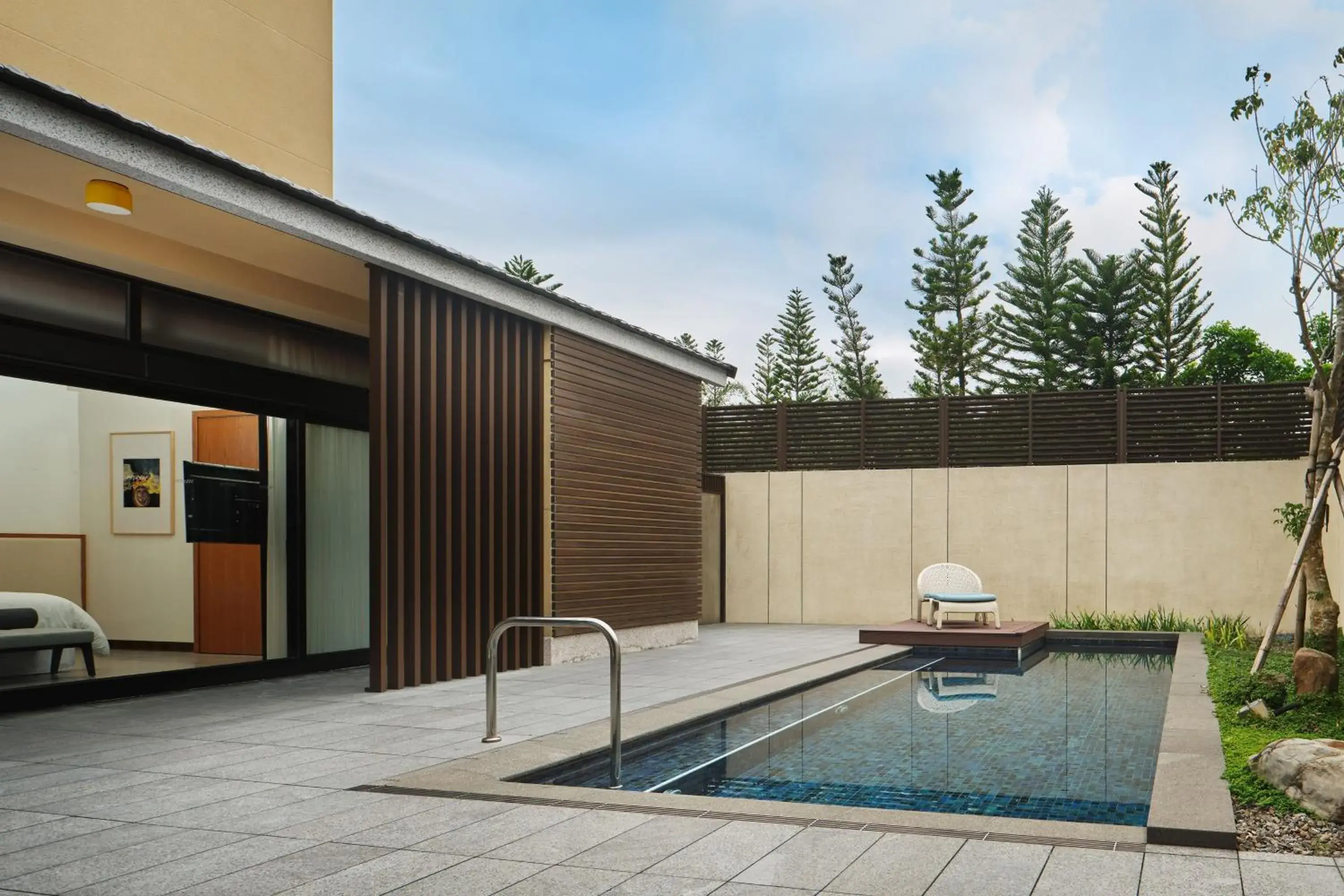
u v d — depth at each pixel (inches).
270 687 277.3
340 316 312.7
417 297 277.0
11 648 228.4
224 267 271.4
